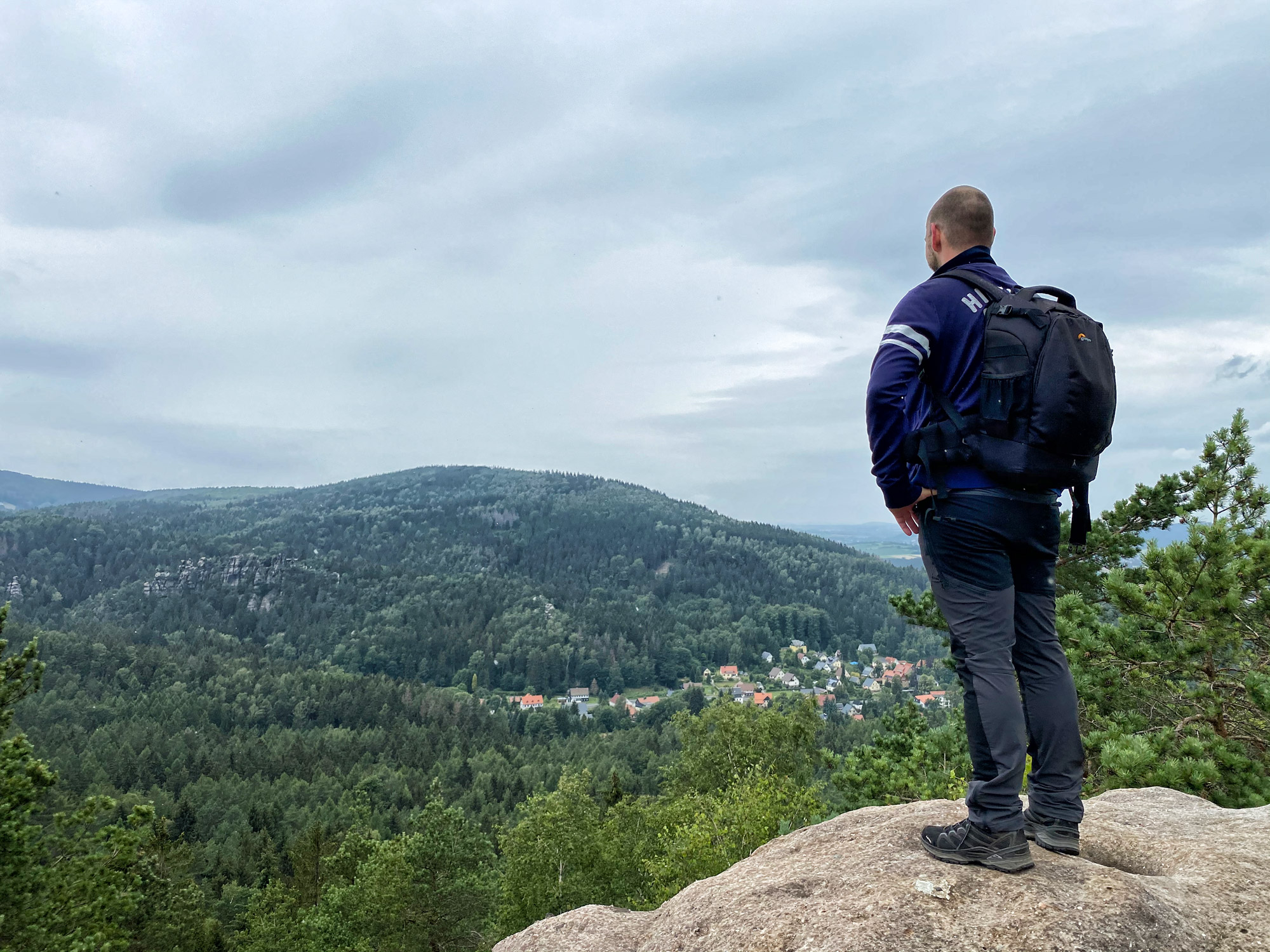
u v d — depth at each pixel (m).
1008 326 2.38
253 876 63.19
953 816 3.20
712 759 37.22
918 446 2.48
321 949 30.70
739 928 2.54
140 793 83.81
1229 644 8.30
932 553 2.59
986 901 2.33
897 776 13.12
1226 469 11.08
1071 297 2.50
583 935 3.29
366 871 31.12
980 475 2.43
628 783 92.94
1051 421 2.25
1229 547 7.84
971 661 2.54
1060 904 2.26
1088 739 8.19
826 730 91.81
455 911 31.91
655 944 2.83
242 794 90.38
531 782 95.50
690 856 19.59
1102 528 11.63
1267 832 3.05
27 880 11.51
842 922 2.33
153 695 139.25
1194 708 8.95
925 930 2.23
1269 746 8.30
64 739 109.88
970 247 2.69
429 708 143.75
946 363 2.48
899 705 16.73
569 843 29.25
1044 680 2.64
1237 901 2.43
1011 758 2.44
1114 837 3.13
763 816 19.02
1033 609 2.64
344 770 106.62
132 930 26.50
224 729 133.25
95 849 12.77
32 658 12.26
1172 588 8.04
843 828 3.40
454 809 33.69
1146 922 2.21
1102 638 8.64
